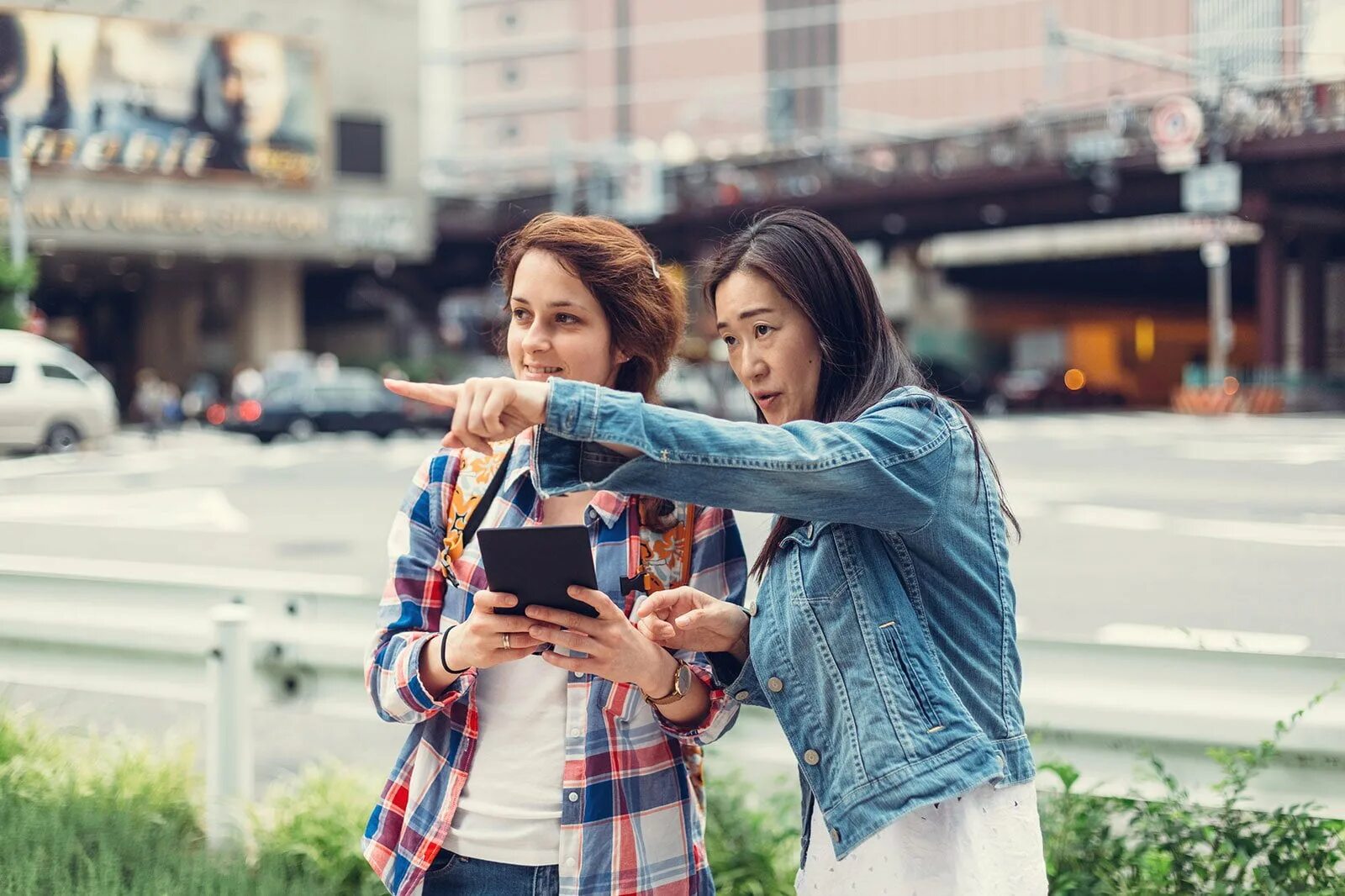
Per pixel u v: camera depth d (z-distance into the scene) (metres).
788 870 3.06
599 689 1.82
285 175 35.50
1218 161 33.22
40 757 3.75
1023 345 53.09
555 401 1.44
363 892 2.93
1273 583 8.46
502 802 1.82
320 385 26.75
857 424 1.61
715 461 1.49
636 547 1.88
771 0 73.00
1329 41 30.31
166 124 33.50
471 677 1.80
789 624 1.70
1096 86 61.25
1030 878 1.67
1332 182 33.41
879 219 41.25
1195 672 2.59
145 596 3.51
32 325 25.73
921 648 1.67
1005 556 1.75
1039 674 2.72
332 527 12.53
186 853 3.08
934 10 66.94
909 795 1.60
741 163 41.69
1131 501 13.52
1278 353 36.62
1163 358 57.25
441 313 48.94
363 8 37.31
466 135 82.69
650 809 1.83
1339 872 2.65
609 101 78.12
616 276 1.85
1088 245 46.22
